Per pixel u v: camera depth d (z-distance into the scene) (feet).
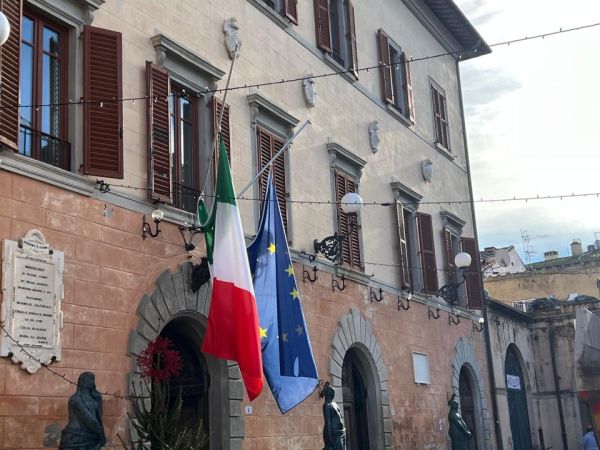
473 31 93.97
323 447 55.31
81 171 39.88
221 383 47.01
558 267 153.17
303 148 60.49
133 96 44.06
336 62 67.10
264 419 50.19
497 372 94.32
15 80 36.24
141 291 42.04
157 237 43.75
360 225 66.85
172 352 38.68
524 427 101.76
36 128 38.78
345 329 61.36
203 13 51.19
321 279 59.62
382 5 79.46
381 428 64.28
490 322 95.20
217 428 46.57
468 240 89.15
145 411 37.70
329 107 65.31
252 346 39.88
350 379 63.98
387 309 69.10
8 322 34.45
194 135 49.32
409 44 84.99
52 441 35.73
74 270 38.32
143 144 44.04
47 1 39.58
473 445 84.12
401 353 70.18
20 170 36.11
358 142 69.41
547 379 108.68
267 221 47.55
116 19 43.96
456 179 92.07
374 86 74.49
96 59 41.42
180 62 47.85
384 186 72.90
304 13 64.08
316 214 60.59
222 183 42.39
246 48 55.16
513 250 165.27
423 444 70.79
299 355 45.85
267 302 45.93
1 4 35.73
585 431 81.46
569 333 108.27
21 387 34.78
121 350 40.24
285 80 57.93
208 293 46.93
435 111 88.84
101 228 40.27
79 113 40.55
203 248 47.03
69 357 37.32
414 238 77.00
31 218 36.47
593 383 68.18
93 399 35.17
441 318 79.87
